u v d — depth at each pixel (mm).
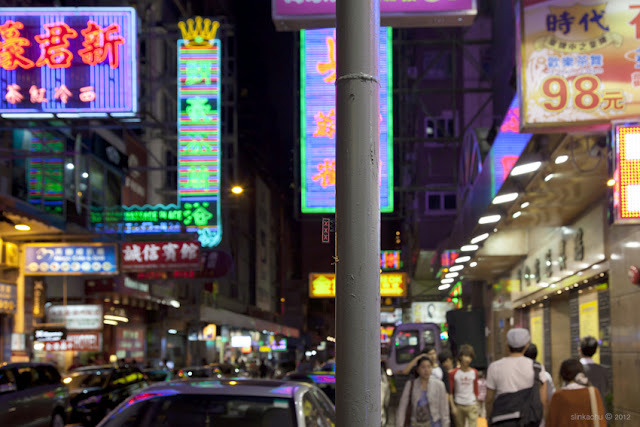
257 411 5594
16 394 14086
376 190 2865
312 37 20703
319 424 5992
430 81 34969
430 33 34844
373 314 2801
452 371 11547
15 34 19062
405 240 51500
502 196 13922
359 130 2861
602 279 15281
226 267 30172
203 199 28625
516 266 25375
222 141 32906
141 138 40188
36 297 25844
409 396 9430
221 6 60844
